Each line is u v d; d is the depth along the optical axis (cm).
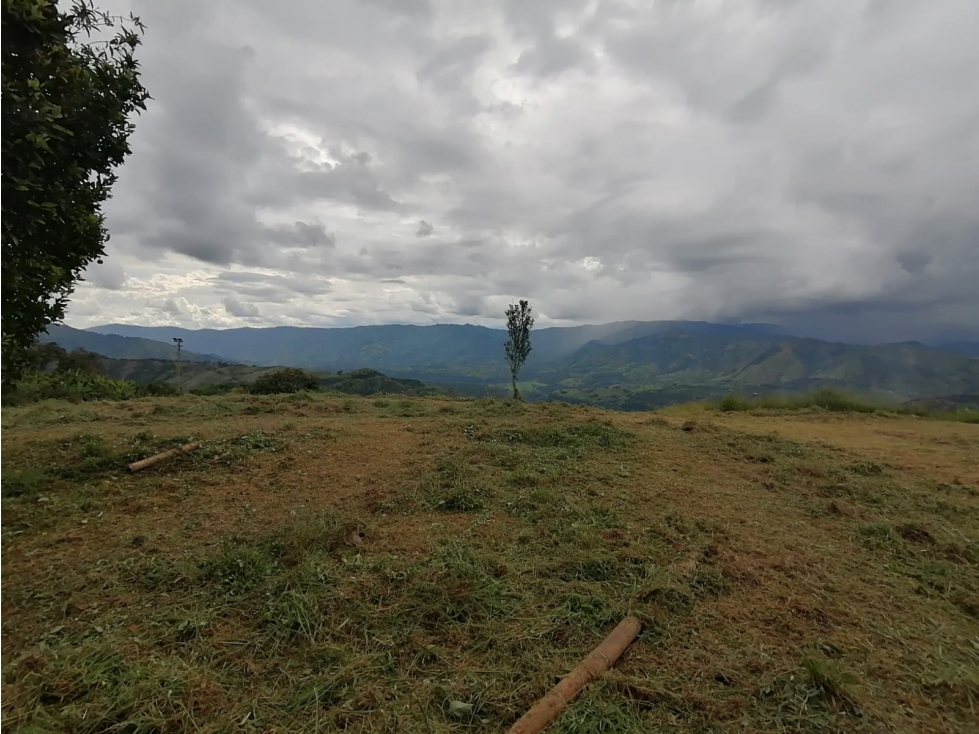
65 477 491
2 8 300
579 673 229
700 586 317
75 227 405
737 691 226
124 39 409
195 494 466
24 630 256
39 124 301
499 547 368
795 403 1389
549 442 691
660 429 848
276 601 280
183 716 200
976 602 316
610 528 404
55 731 186
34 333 435
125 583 304
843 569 358
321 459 583
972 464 693
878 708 218
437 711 211
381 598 288
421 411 982
